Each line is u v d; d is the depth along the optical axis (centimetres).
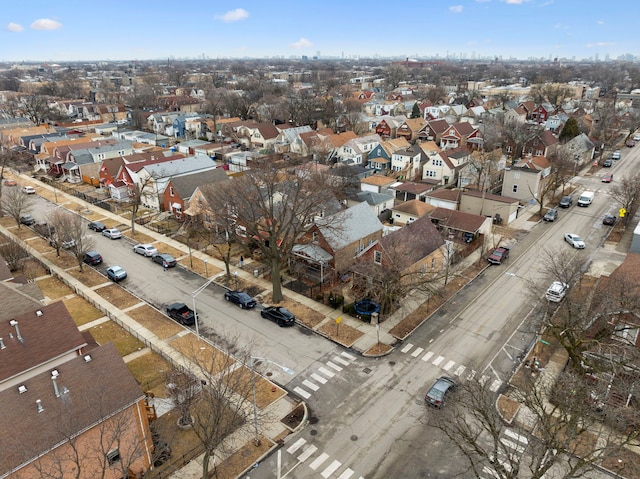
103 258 5409
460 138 10206
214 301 4422
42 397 2272
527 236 5925
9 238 5684
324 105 13962
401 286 4047
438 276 4562
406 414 2958
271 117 13762
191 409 2964
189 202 6419
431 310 4200
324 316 4122
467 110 13712
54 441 2148
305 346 3697
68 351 2928
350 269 4512
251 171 5869
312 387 3222
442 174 8050
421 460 2612
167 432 2836
